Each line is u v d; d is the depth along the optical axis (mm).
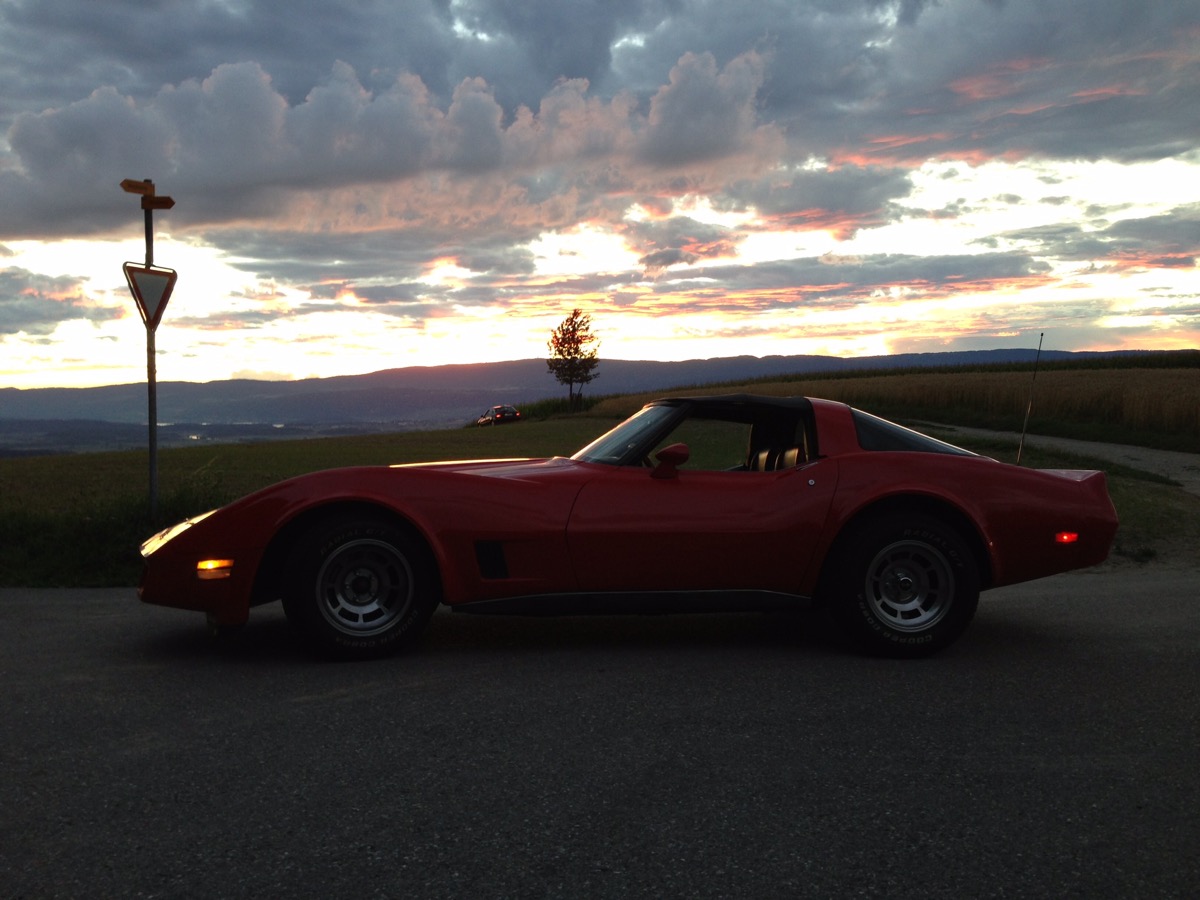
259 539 4336
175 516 8281
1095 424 32812
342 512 4438
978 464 4762
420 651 4641
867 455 4707
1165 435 28797
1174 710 3656
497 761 3053
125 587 6887
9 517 8266
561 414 70125
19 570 7227
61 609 5887
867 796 2764
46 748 3176
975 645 4855
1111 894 2166
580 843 2439
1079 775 2939
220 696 3812
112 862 2324
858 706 3695
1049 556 4695
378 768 2986
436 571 4469
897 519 4527
